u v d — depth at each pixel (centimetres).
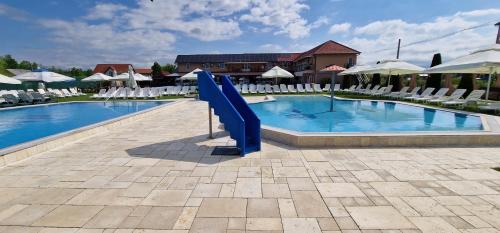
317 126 1000
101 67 5703
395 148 545
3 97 1541
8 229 265
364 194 334
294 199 322
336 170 420
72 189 355
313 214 287
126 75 2334
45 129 984
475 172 407
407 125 984
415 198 322
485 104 1081
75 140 620
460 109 1129
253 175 400
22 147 484
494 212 289
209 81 566
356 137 553
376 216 282
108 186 364
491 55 990
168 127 796
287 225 267
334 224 268
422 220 274
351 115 1228
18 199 328
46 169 432
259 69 4619
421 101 1471
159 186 362
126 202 318
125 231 259
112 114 1323
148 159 481
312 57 3562
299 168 429
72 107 1565
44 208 306
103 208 304
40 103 1642
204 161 468
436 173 404
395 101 1462
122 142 609
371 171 414
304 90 2447
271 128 637
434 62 1838
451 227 262
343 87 2850
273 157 488
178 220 277
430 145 563
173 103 1363
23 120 1164
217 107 549
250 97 1973
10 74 3938
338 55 3412
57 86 2938
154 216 286
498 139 562
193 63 4609
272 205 308
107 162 465
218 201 318
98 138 651
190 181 379
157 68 4781
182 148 554
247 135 564
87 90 2992
